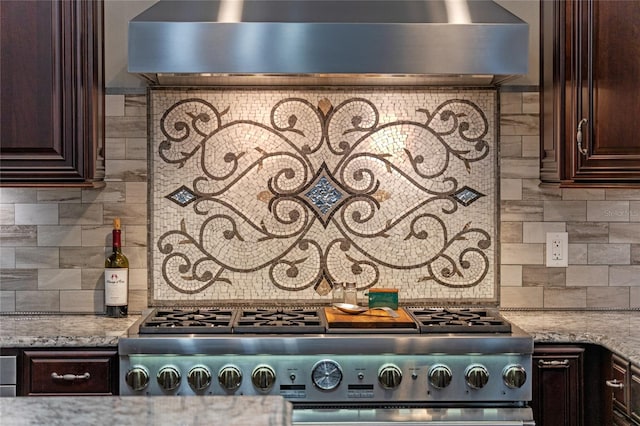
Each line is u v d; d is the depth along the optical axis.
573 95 3.03
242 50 2.79
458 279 3.38
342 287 3.24
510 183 3.37
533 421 2.74
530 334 2.84
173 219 3.34
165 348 2.73
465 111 3.36
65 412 1.40
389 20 2.83
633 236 3.38
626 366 2.59
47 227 3.33
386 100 3.35
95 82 3.08
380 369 2.74
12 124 2.97
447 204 3.37
